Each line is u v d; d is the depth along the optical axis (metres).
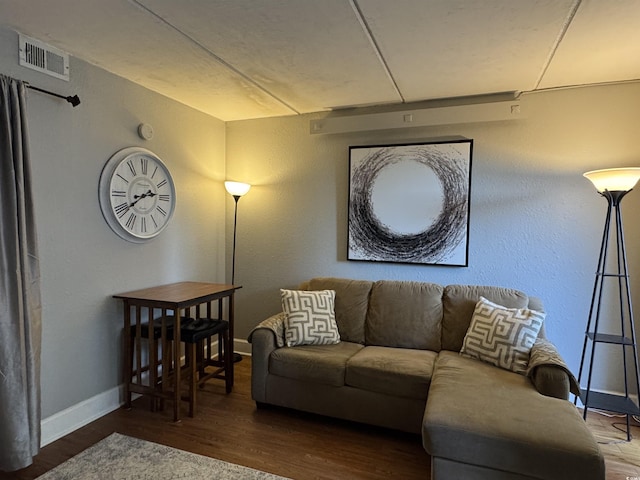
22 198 2.07
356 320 3.08
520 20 1.97
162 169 3.19
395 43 2.25
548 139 2.98
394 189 3.36
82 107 2.54
